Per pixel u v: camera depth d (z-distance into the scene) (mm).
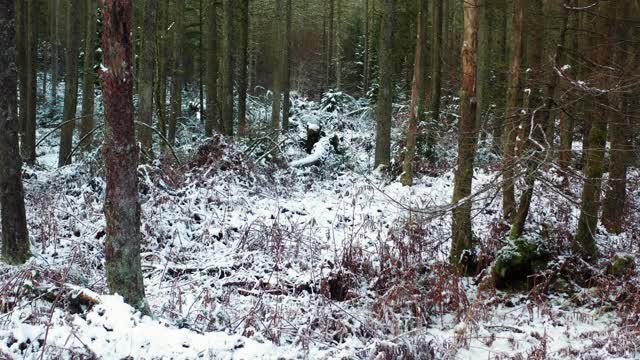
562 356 6781
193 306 7137
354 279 8391
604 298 8594
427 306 8195
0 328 5305
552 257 9555
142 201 10914
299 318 7000
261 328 6551
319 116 24828
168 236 9984
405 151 15641
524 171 7586
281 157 16594
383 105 16281
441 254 10102
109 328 5398
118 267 6039
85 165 12898
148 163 12781
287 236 9703
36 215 10367
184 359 5102
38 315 5691
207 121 19578
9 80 8086
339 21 35625
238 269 8688
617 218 10992
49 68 39594
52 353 4922
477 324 7777
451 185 14320
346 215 11391
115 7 5672
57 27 31656
